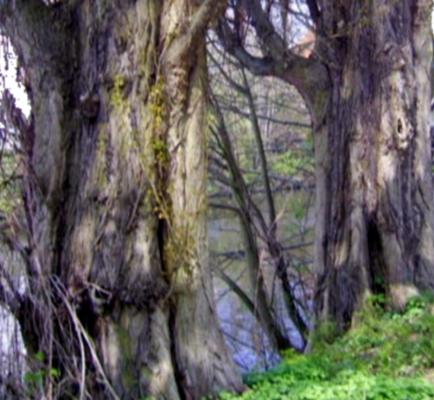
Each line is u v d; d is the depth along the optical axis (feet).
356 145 35.55
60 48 22.17
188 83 22.25
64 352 20.42
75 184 21.77
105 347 21.01
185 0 21.89
